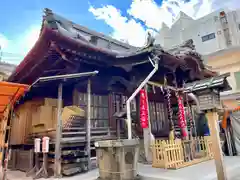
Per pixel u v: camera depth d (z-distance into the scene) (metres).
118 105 8.93
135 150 4.80
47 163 6.27
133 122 8.55
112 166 4.48
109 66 7.37
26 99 9.10
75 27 8.83
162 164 6.14
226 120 9.29
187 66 8.38
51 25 5.16
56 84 6.85
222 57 17.75
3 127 5.34
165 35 23.11
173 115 10.72
